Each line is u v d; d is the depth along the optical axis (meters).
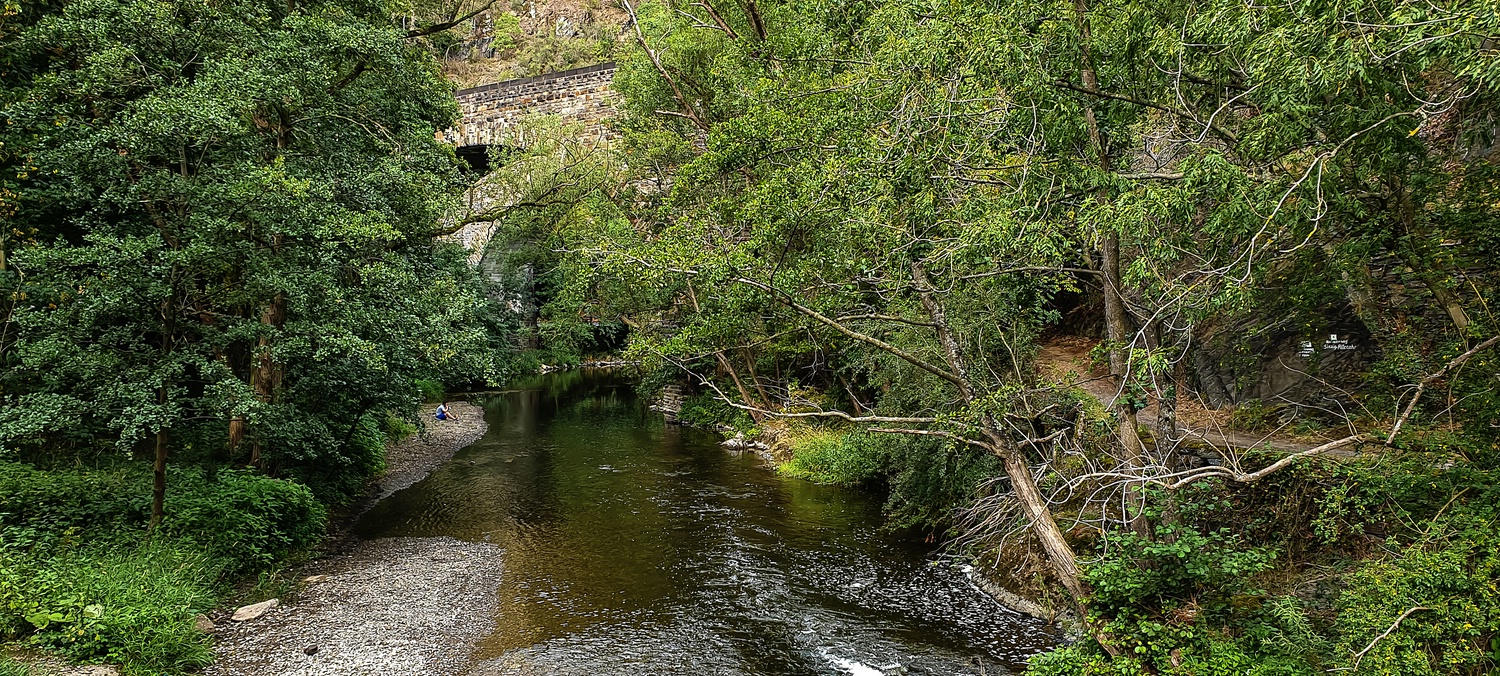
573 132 26.08
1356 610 5.44
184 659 7.61
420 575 11.01
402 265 10.92
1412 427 6.74
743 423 22.28
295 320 10.95
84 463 11.34
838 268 9.23
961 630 9.03
